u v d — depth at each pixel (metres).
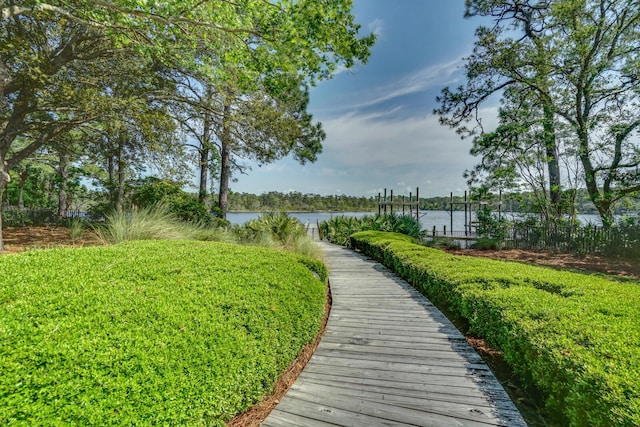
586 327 2.29
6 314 1.58
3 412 1.07
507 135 10.91
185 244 4.09
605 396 1.57
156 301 2.11
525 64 11.01
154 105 8.30
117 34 5.26
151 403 1.37
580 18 10.02
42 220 13.97
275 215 10.97
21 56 5.43
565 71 10.19
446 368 2.81
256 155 11.12
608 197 9.90
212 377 1.68
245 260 3.67
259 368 2.09
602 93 10.06
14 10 4.82
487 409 2.19
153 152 8.60
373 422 2.06
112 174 13.98
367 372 2.74
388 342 3.41
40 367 1.26
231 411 1.80
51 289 2.00
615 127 9.55
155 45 5.39
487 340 3.22
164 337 1.71
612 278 6.05
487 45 11.50
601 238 8.94
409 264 6.04
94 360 1.38
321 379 2.62
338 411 2.17
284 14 4.82
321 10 4.67
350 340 3.47
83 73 7.27
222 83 7.79
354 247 12.21
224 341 1.94
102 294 2.04
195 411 1.52
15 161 7.14
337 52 5.40
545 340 2.22
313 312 3.24
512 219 11.97
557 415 2.04
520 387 2.61
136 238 5.46
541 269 4.65
